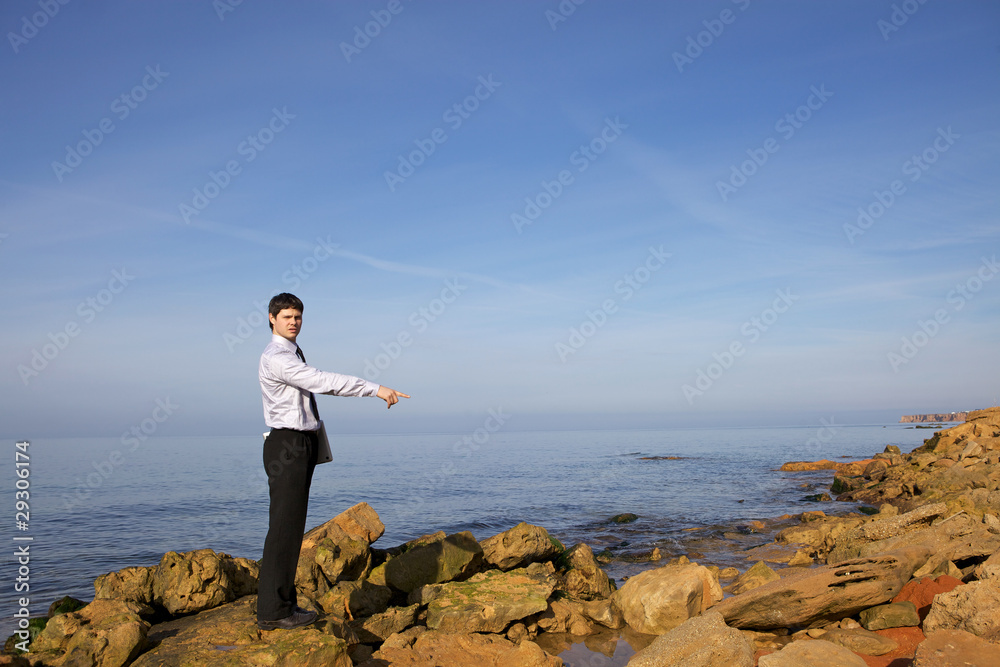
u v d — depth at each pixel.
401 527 16.95
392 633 6.15
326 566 6.82
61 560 12.95
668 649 5.11
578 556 8.43
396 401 4.53
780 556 11.90
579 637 6.95
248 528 16.66
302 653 4.27
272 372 4.46
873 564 6.24
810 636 6.12
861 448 59.75
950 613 5.40
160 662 4.23
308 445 4.62
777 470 34.66
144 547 14.28
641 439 104.44
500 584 7.30
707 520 17.38
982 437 21.56
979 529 7.96
